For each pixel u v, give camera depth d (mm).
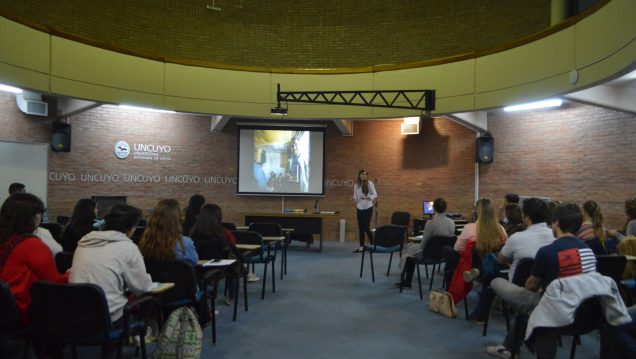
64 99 8547
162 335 2787
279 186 10484
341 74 8320
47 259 2713
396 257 8273
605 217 7152
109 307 2590
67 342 2463
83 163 9148
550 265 2717
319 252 8820
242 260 4355
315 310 4625
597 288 2391
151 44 9422
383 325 4148
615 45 4820
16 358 3164
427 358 3348
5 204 2742
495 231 4195
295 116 8391
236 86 8328
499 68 6906
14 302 2439
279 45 10102
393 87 8039
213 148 10352
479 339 3783
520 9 8461
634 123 6754
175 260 3133
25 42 6258
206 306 3721
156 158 9875
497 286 3191
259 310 4594
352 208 10523
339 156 10555
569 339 3805
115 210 2812
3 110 8156
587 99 6086
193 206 4820
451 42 9312
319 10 10062
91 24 8758
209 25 9867
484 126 9133
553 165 8078
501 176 9008
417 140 10172
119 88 7426
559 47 5906
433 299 4602
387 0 9797
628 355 2475
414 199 10156
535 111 8398
